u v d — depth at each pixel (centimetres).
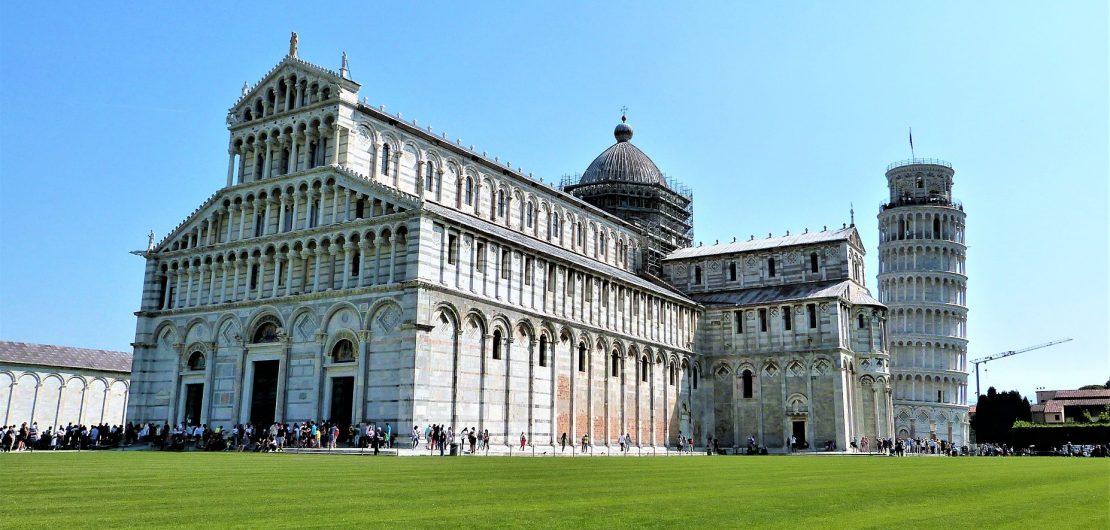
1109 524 1798
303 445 6488
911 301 14862
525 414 7419
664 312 10106
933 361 14650
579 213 10712
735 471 3962
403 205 6738
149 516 1770
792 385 10300
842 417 9862
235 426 7125
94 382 10419
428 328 6425
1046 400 18912
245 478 2950
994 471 4234
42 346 10081
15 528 1575
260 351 7331
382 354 6569
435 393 6456
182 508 1925
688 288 12106
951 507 2142
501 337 7250
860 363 10525
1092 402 17750
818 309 10319
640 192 12562
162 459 4553
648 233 12200
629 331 9256
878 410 10375
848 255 11100
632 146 13175
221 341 7619
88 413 10306
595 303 8694
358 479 2956
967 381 14925
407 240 6644
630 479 3141
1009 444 13600
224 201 7994
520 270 7656
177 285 8156
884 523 1783
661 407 9756
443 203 8406
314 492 2370
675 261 12269
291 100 7806
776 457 7319
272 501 2095
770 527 1691
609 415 8631
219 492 2345
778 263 11531
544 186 9900
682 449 9781
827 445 9900
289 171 7675
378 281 6781
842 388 9938
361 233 6944
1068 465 5294
